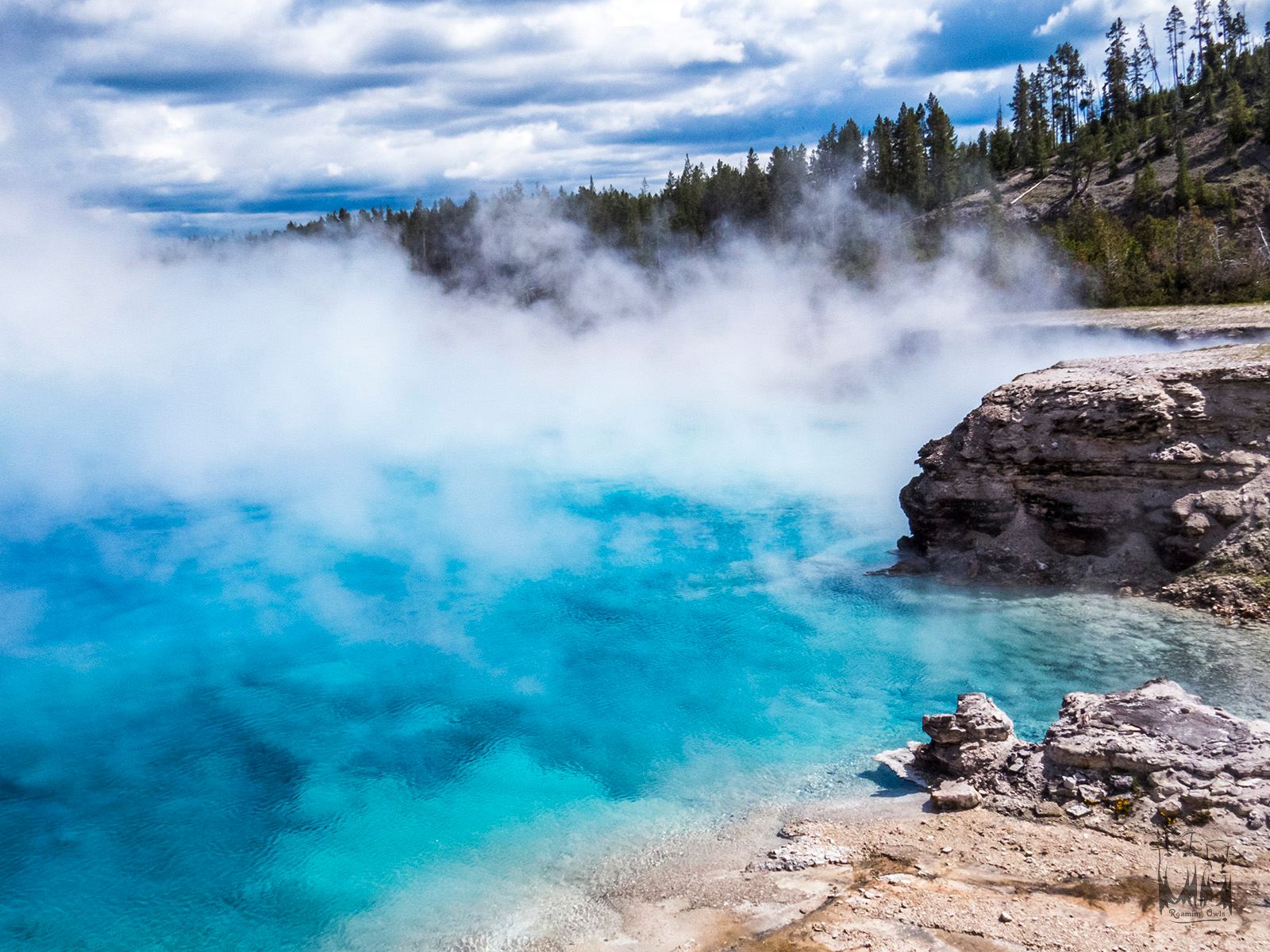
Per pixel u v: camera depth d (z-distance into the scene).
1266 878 12.98
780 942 12.80
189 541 39.44
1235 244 71.62
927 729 17.72
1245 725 15.90
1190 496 25.62
